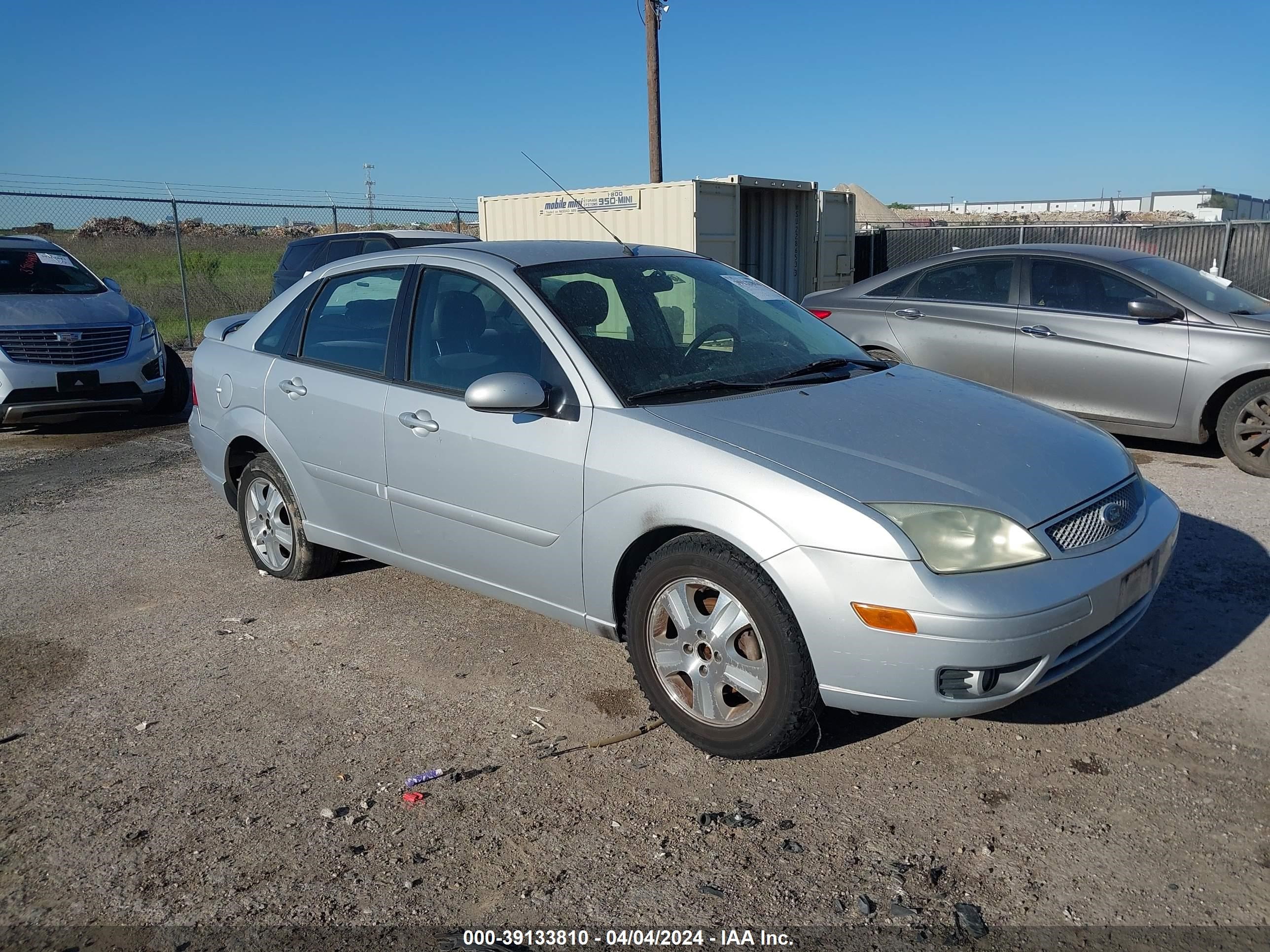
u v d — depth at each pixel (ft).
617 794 10.32
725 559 10.26
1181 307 22.40
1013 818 9.73
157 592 16.66
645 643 11.21
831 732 11.40
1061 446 11.32
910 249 55.72
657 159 60.64
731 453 10.38
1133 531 10.84
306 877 9.13
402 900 8.79
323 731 11.82
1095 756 10.77
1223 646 13.24
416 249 14.51
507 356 12.56
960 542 9.57
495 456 12.30
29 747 11.62
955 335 25.29
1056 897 8.61
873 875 8.95
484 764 10.99
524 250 13.87
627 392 11.59
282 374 15.58
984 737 11.21
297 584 16.76
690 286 14.10
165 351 33.88
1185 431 22.45
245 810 10.21
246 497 16.90
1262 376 21.53
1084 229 49.73
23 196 44.62
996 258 25.25
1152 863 9.01
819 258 51.80
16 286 31.53
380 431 13.80
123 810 10.28
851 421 11.15
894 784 10.36
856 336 26.99
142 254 82.07
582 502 11.46
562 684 12.87
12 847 9.71
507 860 9.31
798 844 9.41
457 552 13.26
